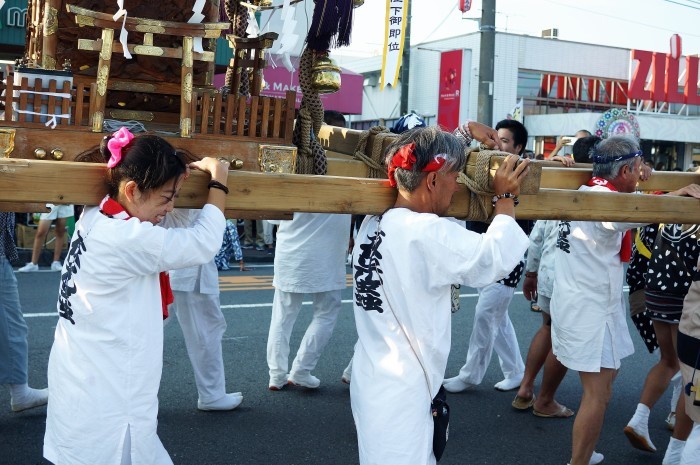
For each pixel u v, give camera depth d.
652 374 4.28
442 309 2.40
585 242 3.52
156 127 2.73
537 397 4.87
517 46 25.52
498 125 5.24
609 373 3.62
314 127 3.03
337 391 5.16
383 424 2.33
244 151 2.56
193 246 2.20
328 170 3.06
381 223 2.42
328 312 5.01
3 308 4.16
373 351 2.41
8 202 2.22
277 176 2.36
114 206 2.18
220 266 10.62
